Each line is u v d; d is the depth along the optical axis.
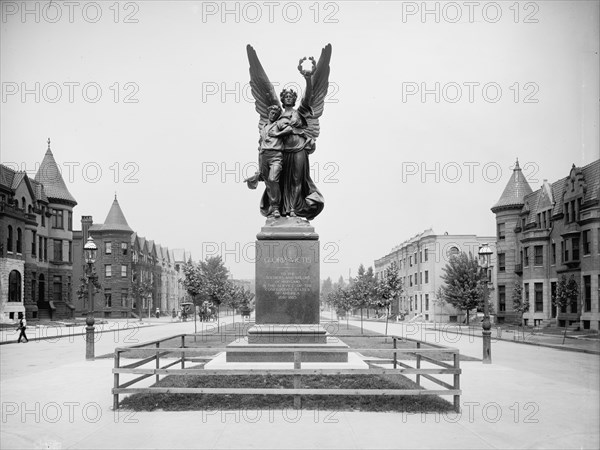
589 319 39.94
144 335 36.84
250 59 14.16
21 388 13.31
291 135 13.92
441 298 59.81
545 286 47.47
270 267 13.06
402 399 10.73
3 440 8.41
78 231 84.75
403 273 79.75
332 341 13.27
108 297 83.00
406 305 77.12
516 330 43.31
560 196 46.84
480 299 54.25
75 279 83.62
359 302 78.81
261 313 12.95
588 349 24.86
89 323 20.00
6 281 52.09
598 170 40.06
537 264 48.19
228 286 72.44
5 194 55.19
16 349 26.09
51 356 22.38
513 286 55.38
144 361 11.62
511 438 8.48
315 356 12.23
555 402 11.47
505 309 55.81
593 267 39.56
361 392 9.66
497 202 57.00
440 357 21.27
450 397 11.99
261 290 13.01
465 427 9.12
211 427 8.98
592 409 10.75
